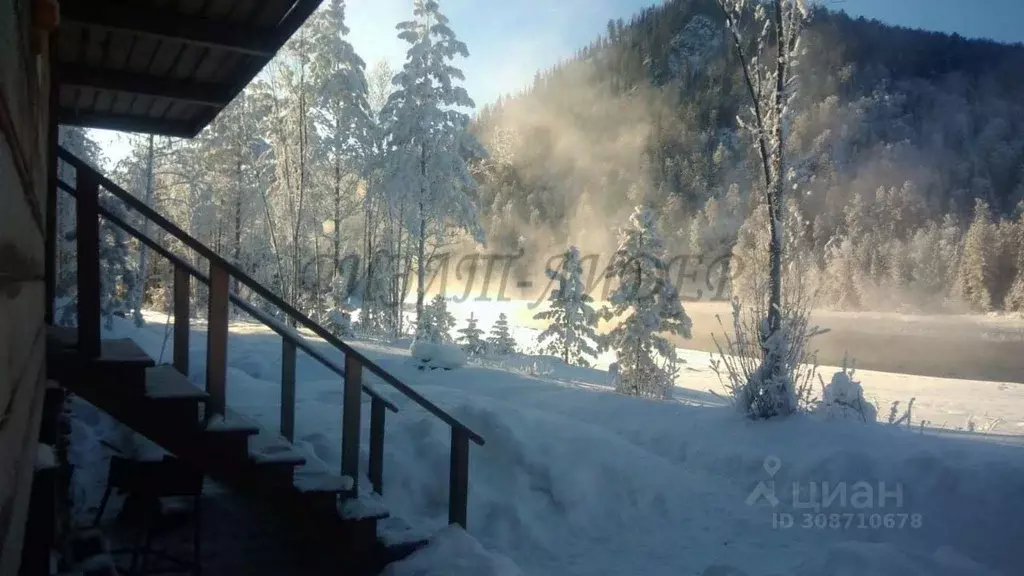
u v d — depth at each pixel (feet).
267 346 47.29
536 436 23.29
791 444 24.16
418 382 37.14
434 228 83.46
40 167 8.73
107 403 13.34
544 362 63.98
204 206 93.76
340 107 91.76
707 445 24.97
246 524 18.65
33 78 7.19
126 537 17.52
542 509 20.54
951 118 444.96
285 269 100.78
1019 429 36.22
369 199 90.74
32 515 9.84
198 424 13.98
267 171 99.14
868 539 18.37
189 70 18.80
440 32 80.94
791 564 17.39
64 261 43.04
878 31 560.61
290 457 14.80
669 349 49.52
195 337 51.29
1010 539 17.03
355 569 15.48
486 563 15.07
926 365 100.83
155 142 81.20
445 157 80.79
